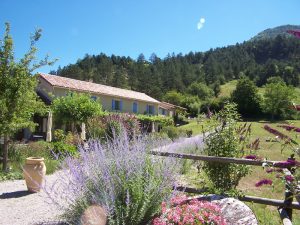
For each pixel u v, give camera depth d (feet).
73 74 311.68
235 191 18.08
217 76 409.69
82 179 14.53
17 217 18.49
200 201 14.73
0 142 39.40
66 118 69.97
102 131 51.93
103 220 13.53
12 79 34.60
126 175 14.40
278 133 12.17
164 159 17.03
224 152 19.74
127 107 117.50
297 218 18.06
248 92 210.79
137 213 13.73
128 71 357.82
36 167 24.99
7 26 34.55
